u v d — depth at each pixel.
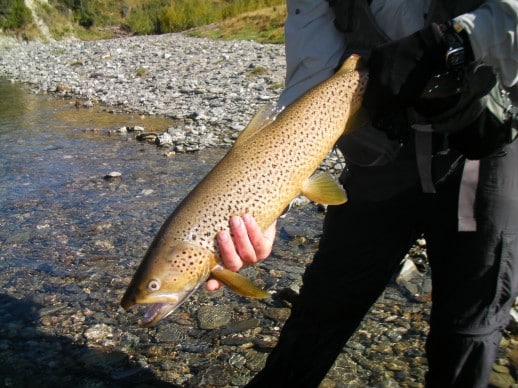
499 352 1.14
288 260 1.66
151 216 2.07
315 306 0.82
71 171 2.69
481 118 0.64
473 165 0.70
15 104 4.80
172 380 1.14
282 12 10.08
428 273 1.50
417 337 1.23
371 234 0.79
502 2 0.62
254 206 0.72
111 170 2.68
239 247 0.70
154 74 5.99
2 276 1.64
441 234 0.74
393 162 0.75
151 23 19.02
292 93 0.82
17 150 3.15
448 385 0.74
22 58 9.11
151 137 3.25
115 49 8.76
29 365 1.21
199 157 2.84
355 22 0.74
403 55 0.63
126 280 1.59
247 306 1.41
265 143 0.75
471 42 0.62
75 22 19.50
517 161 0.70
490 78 0.61
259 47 7.54
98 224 2.01
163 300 0.70
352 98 0.74
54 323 1.37
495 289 0.70
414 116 0.69
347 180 0.81
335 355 0.85
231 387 1.11
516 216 0.69
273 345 1.24
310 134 0.75
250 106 4.06
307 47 0.80
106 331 1.33
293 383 0.85
